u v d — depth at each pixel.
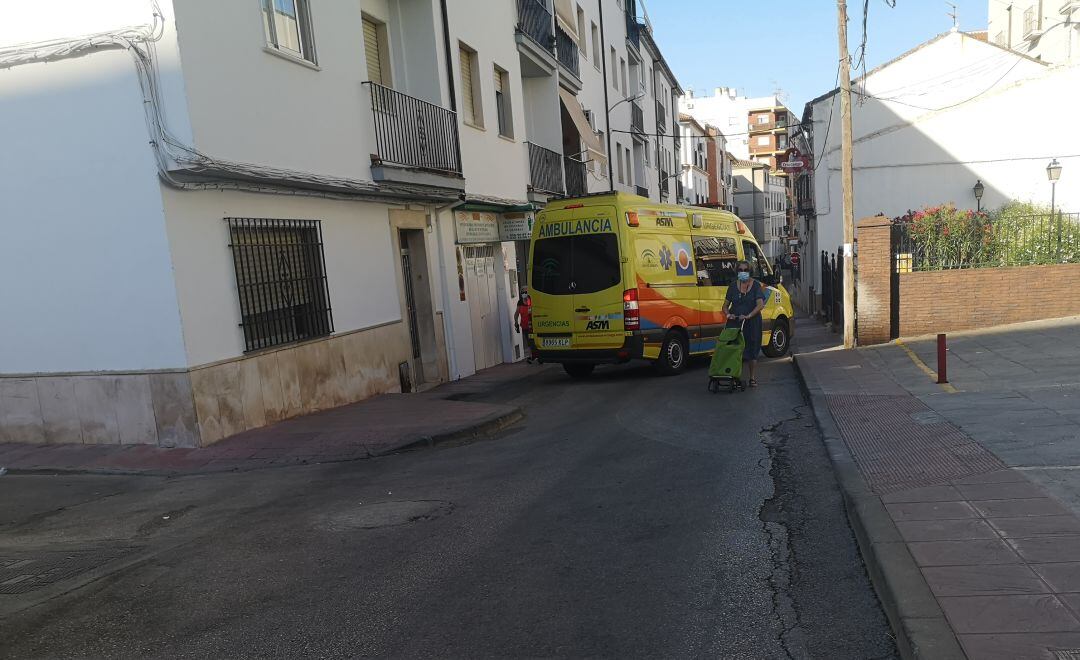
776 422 8.56
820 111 28.89
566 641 3.58
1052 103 25.95
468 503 5.95
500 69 17.14
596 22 27.59
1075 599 3.40
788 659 3.33
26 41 7.79
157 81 7.51
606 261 12.12
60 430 8.32
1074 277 14.48
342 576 4.55
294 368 9.46
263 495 6.49
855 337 15.64
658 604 3.96
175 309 7.70
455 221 14.58
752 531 5.02
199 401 7.91
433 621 3.87
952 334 14.36
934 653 3.03
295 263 9.63
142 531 5.66
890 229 14.98
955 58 27.16
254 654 3.59
